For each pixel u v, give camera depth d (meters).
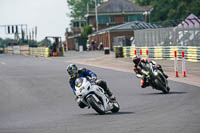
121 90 70.38
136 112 45.34
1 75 119.81
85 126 38.56
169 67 109.44
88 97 44.88
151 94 61.69
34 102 63.12
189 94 57.84
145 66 60.97
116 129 35.72
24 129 39.72
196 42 124.00
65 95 68.81
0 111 56.50
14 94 75.31
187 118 38.84
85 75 46.69
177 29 135.50
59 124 41.12
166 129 34.12
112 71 113.31
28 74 117.94
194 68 101.38
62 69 131.38
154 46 151.38
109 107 45.69
